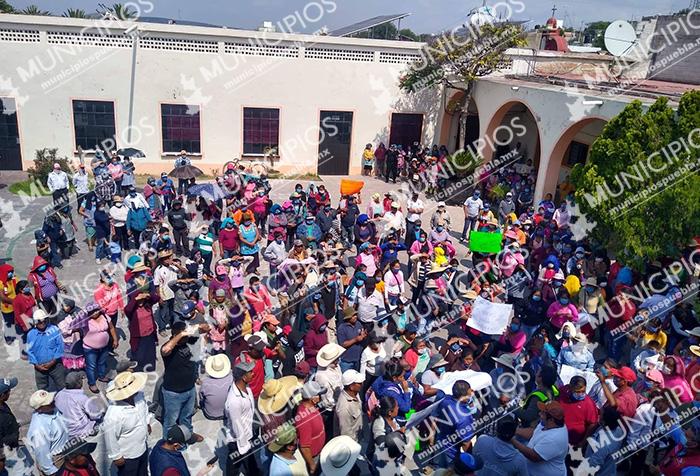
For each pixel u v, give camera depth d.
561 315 9.44
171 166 22.22
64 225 13.55
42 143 20.75
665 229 10.66
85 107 20.77
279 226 13.73
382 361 7.79
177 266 10.34
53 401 6.28
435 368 7.65
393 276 10.59
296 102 22.80
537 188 17.58
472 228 16.28
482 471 5.73
